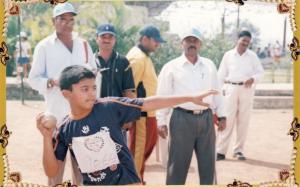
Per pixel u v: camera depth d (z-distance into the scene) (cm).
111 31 424
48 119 351
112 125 357
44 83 421
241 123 463
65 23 422
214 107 448
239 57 452
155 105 348
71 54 426
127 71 431
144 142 451
